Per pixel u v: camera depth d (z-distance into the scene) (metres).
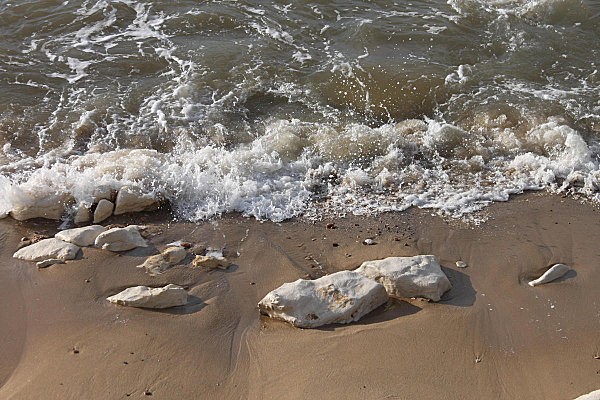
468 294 6.45
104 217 7.18
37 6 10.03
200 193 7.42
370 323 6.20
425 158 7.99
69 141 8.10
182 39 9.59
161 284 6.54
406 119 8.53
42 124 8.30
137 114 8.46
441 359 5.96
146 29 9.76
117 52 9.34
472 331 6.15
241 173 7.66
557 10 10.05
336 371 5.87
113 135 8.19
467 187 7.62
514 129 8.33
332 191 7.56
